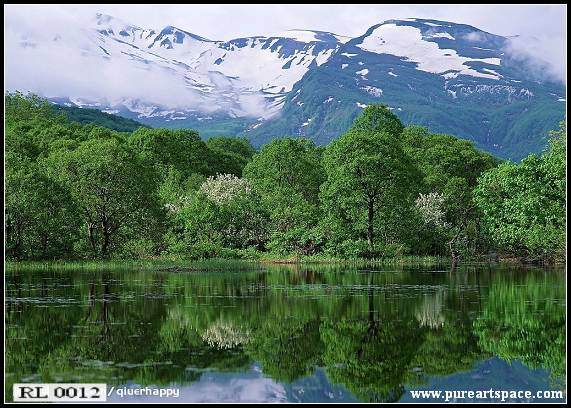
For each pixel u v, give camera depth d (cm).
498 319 3362
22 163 7494
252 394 2200
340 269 6712
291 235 8212
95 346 2752
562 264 6888
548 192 5569
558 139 5681
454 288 4681
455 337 2978
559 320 3331
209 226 8025
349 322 3291
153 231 7856
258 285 4941
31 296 4172
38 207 7056
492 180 6469
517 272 6225
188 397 2159
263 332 3062
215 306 3772
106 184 7619
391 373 2455
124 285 4891
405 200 8288
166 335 2977
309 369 2492
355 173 8125
